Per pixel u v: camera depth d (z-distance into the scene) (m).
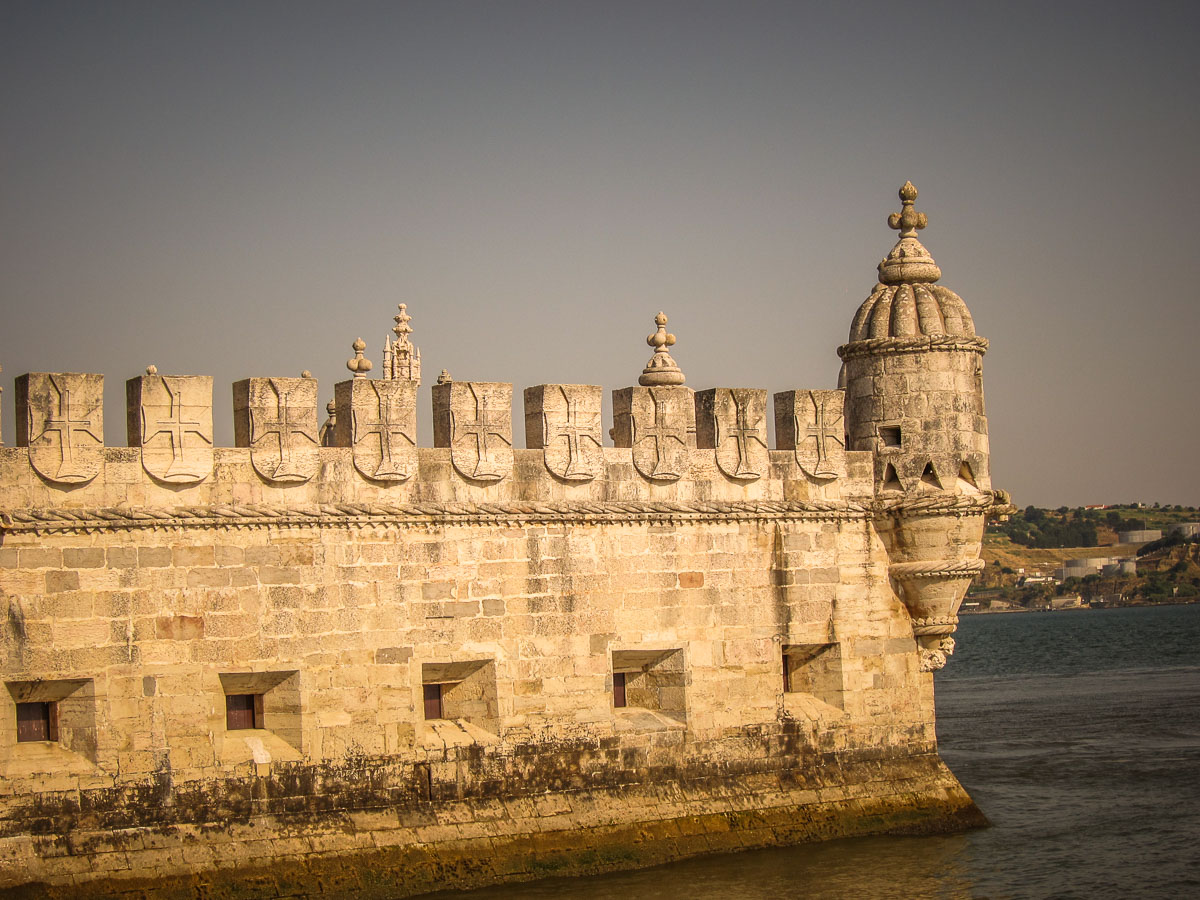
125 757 29.75
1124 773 50.22
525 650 34.00
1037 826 40.31
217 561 30.83
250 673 31.03
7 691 29.03
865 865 35.22
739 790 36.41
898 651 38.97
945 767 39.59
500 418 33.94
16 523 28.98
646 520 35.62
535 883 33.00
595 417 35.16
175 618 30.36
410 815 32.34
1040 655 143.62
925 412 38.56
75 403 29.80
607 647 34.97
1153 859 36.56
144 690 30.00
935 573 38.41
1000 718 72.31
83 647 29.50
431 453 33.22
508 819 33.34
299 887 30.66
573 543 34.72
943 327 38.78
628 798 34.94
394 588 32.59
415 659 32.72
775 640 37.22
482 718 33.66
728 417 36.88
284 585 31.45
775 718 37.09
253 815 30.80
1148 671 109.50
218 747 30.61
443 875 32.16
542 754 34.00
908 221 40.44
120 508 29.98
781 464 37.59
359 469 32.38
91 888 29.02
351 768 31.86
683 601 36.03
